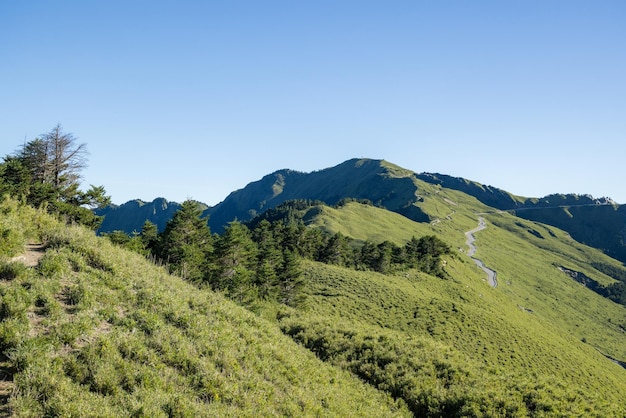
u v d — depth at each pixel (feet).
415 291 227.20
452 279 340.39
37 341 32.04
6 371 29.14
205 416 32.86
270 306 146.00
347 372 73.05
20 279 40.50
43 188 150.61
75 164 159.53
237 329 56.13
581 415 58.13
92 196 181.88
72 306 40.19
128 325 40.86
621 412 63.05
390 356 80.07
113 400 30.17
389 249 334.85
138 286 52.65
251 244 225.35
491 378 72.49
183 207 194.39
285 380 49.03
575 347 254.27
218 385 38.68
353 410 51.44
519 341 171.73
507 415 57.62
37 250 50.75
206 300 62.39
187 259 157.38
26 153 160.76
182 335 44.73
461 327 169.27
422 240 399.24
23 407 25.81
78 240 55.98
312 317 116.16
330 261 319.27
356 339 89.15
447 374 73.41
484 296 296.10
